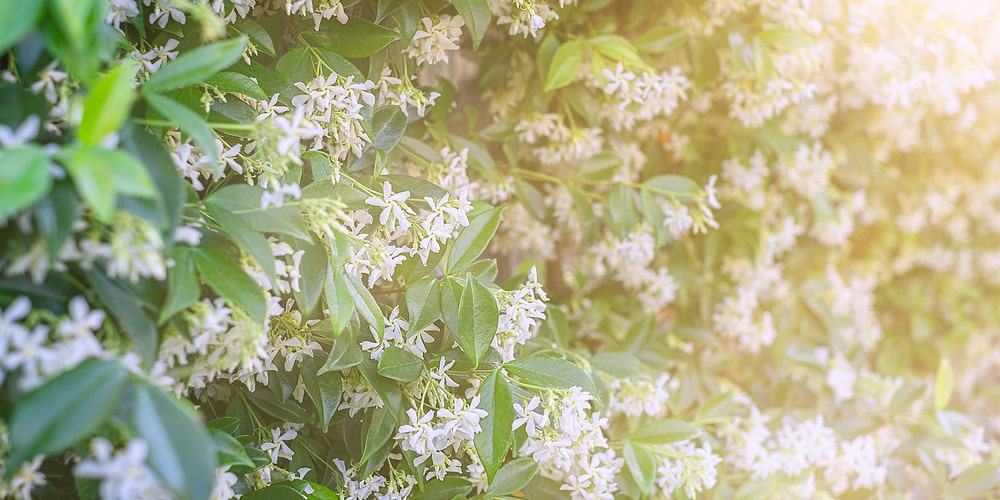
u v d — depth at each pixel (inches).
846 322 55.5
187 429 31.5
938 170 66.3
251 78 36.1
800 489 44.8
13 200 30.0
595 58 41.9
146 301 32.7
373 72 39.4
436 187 38.6
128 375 31.6
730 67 45.8
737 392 48.8
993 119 64.1
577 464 39.6
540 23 39.8
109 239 31.9
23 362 31.2
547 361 37.4
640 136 47.9
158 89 32.7
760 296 53.2
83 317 31.4
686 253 49.4
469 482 38.4
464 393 38.3
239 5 36.9
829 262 60.9
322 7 37.9
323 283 35.1
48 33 31.1
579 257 48.1
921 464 47.9
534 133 44.9
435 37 39.8
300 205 34.5
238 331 33.6
